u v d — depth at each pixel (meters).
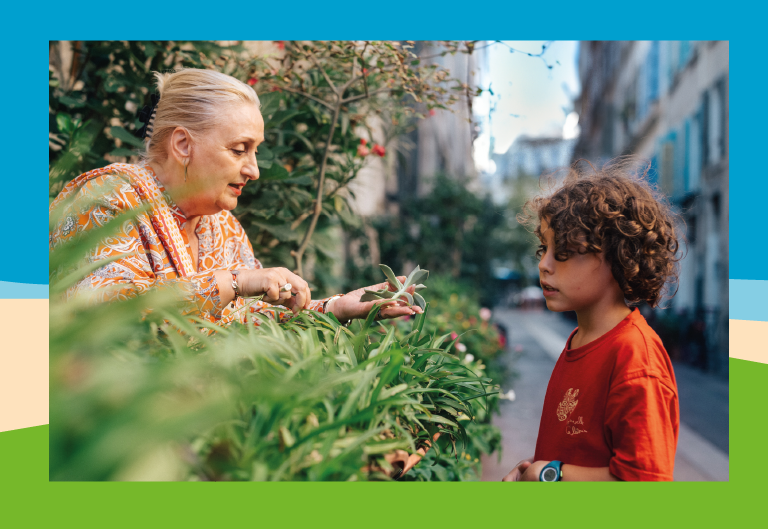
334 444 0.58
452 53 2.29
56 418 0.33
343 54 2.28
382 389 0.69
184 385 0.53
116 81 2.07
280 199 2.18
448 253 9.90
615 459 0.99
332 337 0.92
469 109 2.37
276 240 2.34
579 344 1.19
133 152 1.84
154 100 1.34
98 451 0.32
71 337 0.38
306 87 2.42
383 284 1.19
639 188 1.19
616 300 1.16
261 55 2.40
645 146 13.65
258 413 0.56
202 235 1.37
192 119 1.21
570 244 1.13
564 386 1.16
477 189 11.72
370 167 2.84
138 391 0.36
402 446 0.64
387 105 2.60
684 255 1.30
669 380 1.04
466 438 0.98
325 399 0.61
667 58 11.93
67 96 2.11
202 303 1.00
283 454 0.54
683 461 4.14
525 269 16.00
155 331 0.71
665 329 8.95
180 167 1.23
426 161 10.99
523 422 4.89
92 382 0.35
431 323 3.39
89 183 1.13
